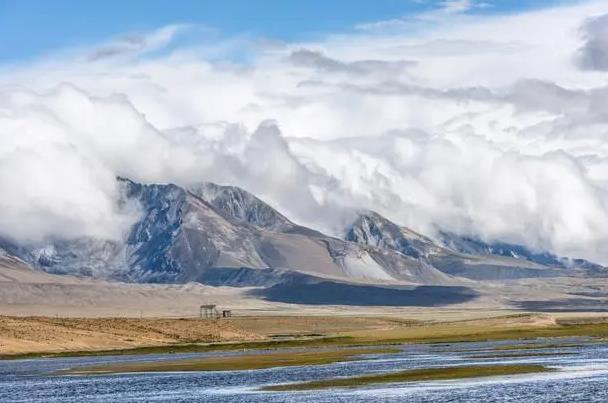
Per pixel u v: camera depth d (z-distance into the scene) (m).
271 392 127.81
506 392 118.19
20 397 130.75
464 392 119.62
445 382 133.62
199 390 133.12
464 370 151.62
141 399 123.75
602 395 112.94
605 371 144.50
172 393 130.00
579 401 107.56
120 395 129.50
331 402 113.94
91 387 142.00
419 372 151.00
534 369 149.88
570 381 129.88
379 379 141.38
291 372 160.25
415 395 118.06
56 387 143.50
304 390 129.38
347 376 148.38
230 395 125.62
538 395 114.25
